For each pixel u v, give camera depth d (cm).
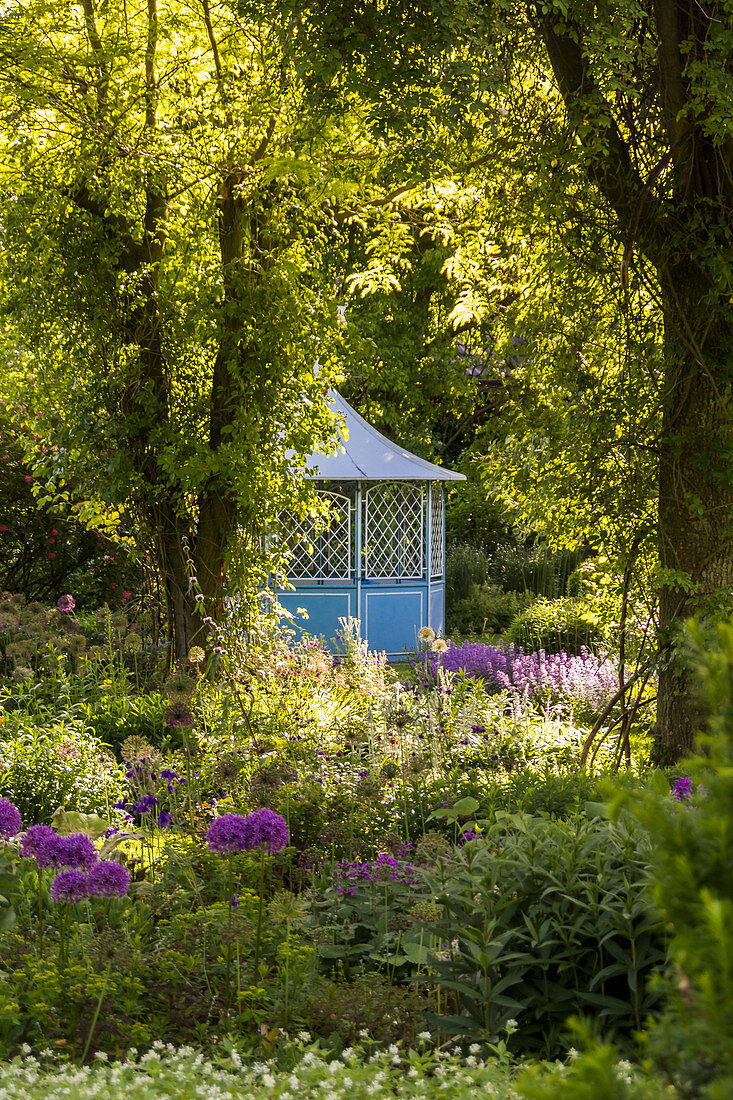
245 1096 258
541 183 764
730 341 754
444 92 701
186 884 451
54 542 1416
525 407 833
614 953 315
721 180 720
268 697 934
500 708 933
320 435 1072
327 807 582
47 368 1004
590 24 660
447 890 353
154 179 915
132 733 838
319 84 729
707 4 683
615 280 791
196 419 1018
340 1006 347
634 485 797
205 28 912
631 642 916
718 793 139
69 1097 246
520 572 1992
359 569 1480
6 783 641
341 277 1723
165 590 1053
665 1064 139
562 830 356
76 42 896
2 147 940
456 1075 275
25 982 340
